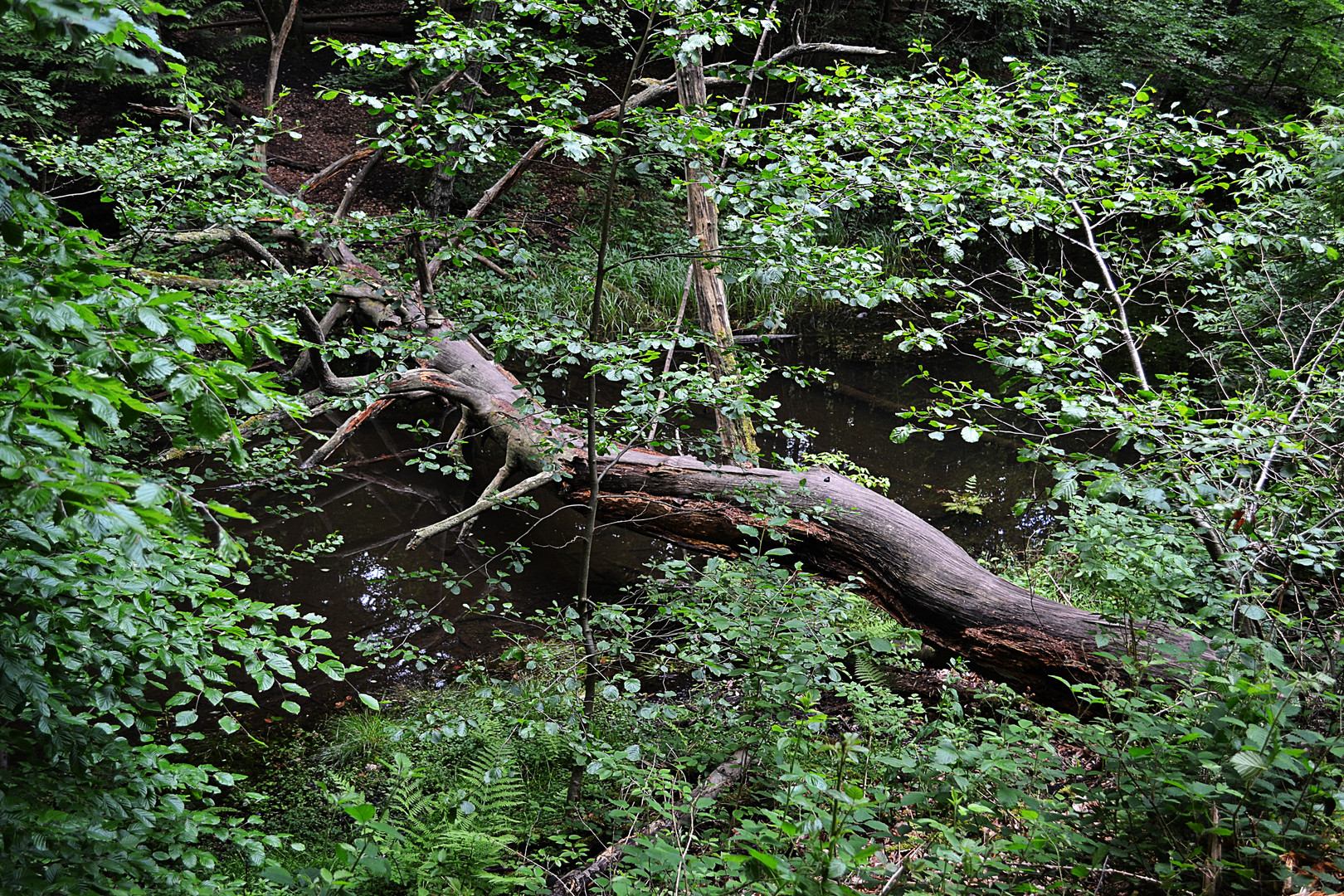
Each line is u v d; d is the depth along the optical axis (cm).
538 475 577
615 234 1199
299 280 436
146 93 999
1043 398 337
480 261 637
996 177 387
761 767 379
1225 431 296
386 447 868
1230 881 258
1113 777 298
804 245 344
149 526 149
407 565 664
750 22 327
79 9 117
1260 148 393
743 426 635
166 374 139
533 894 307
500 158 340
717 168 345
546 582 649
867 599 523
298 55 1512
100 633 199
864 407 975
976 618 468
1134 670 305
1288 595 373
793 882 212
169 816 213
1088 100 1421
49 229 170
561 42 331
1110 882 279
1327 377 350
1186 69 1437
